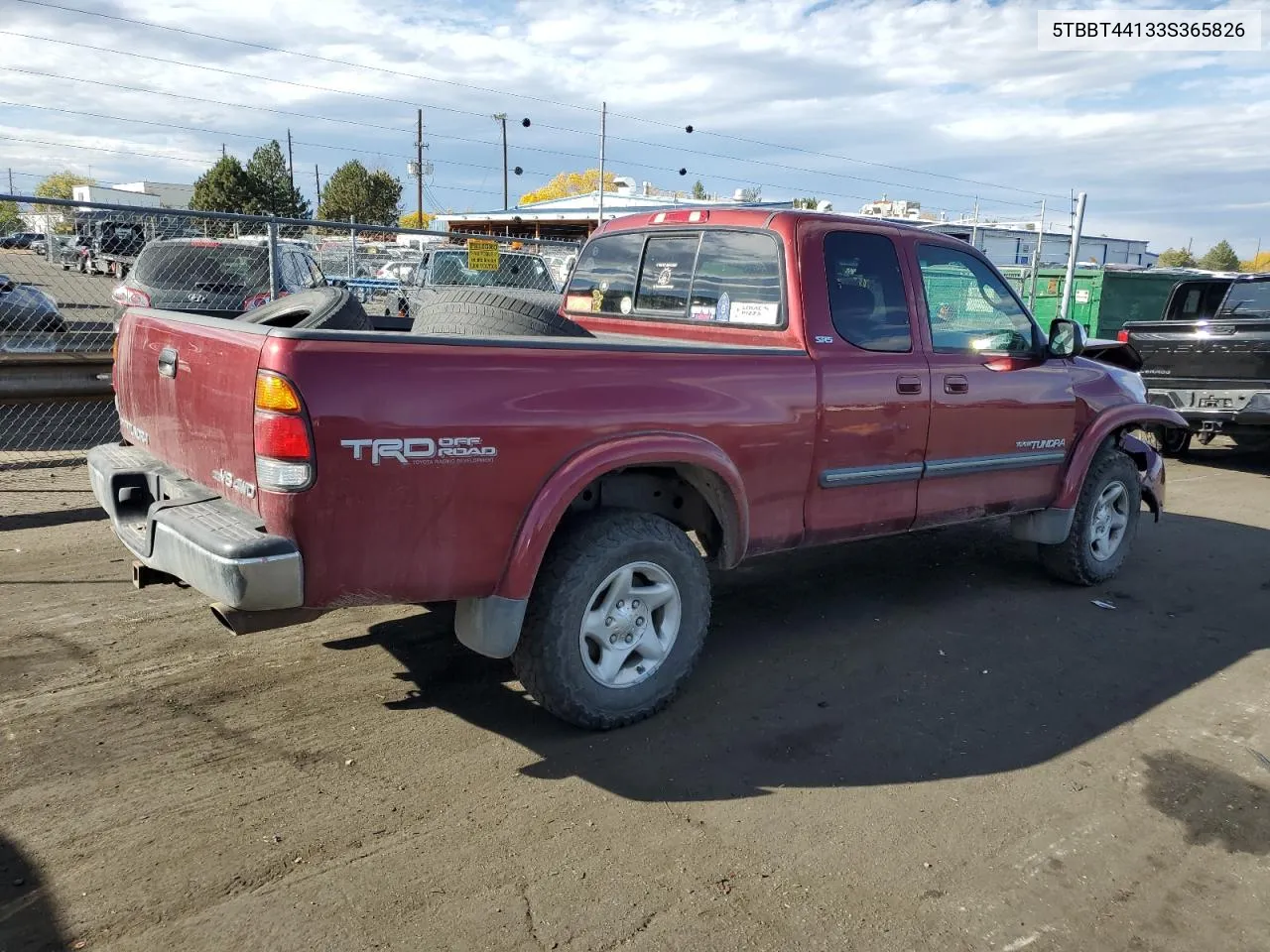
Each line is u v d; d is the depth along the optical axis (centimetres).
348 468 286
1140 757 362
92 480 388
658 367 354
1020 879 284
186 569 296
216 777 321
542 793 320
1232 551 666
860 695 409
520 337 335
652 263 480
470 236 961
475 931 251
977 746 366
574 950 246
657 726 372
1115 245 3884
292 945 243
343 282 1376
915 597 543
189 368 326
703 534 407
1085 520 551
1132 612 530
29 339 845
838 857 291
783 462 398
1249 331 918
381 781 323
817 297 413
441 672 411
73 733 347
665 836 298
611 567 347
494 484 314
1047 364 519
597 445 337
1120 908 272
